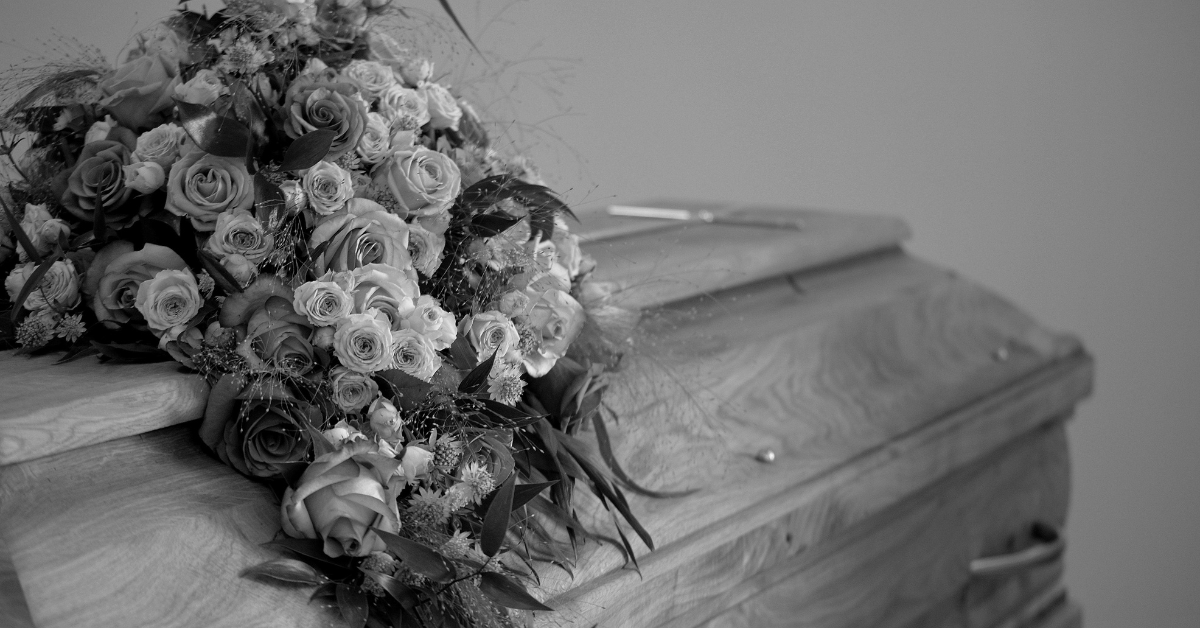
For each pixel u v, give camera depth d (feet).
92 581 3.97
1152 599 12.65
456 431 4.52
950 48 12.57
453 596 4.32
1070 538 13.24
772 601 5.54
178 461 4.30
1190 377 12.07
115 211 4.44
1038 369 7.36
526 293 4.77
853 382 6.28
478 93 5.21
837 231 7.16
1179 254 11.93
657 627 5.03
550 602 4.64
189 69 4.60
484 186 4.77
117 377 4.28
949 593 6.59
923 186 12.93
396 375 4.41
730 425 5.63
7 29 6.58
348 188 4.45
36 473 4.08
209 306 4.38
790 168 12.69
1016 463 7.23
